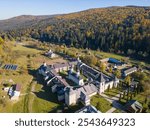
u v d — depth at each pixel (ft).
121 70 453.99
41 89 329.93
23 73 394.32
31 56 532.32
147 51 615.98
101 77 327.67
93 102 294.05
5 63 443.32
